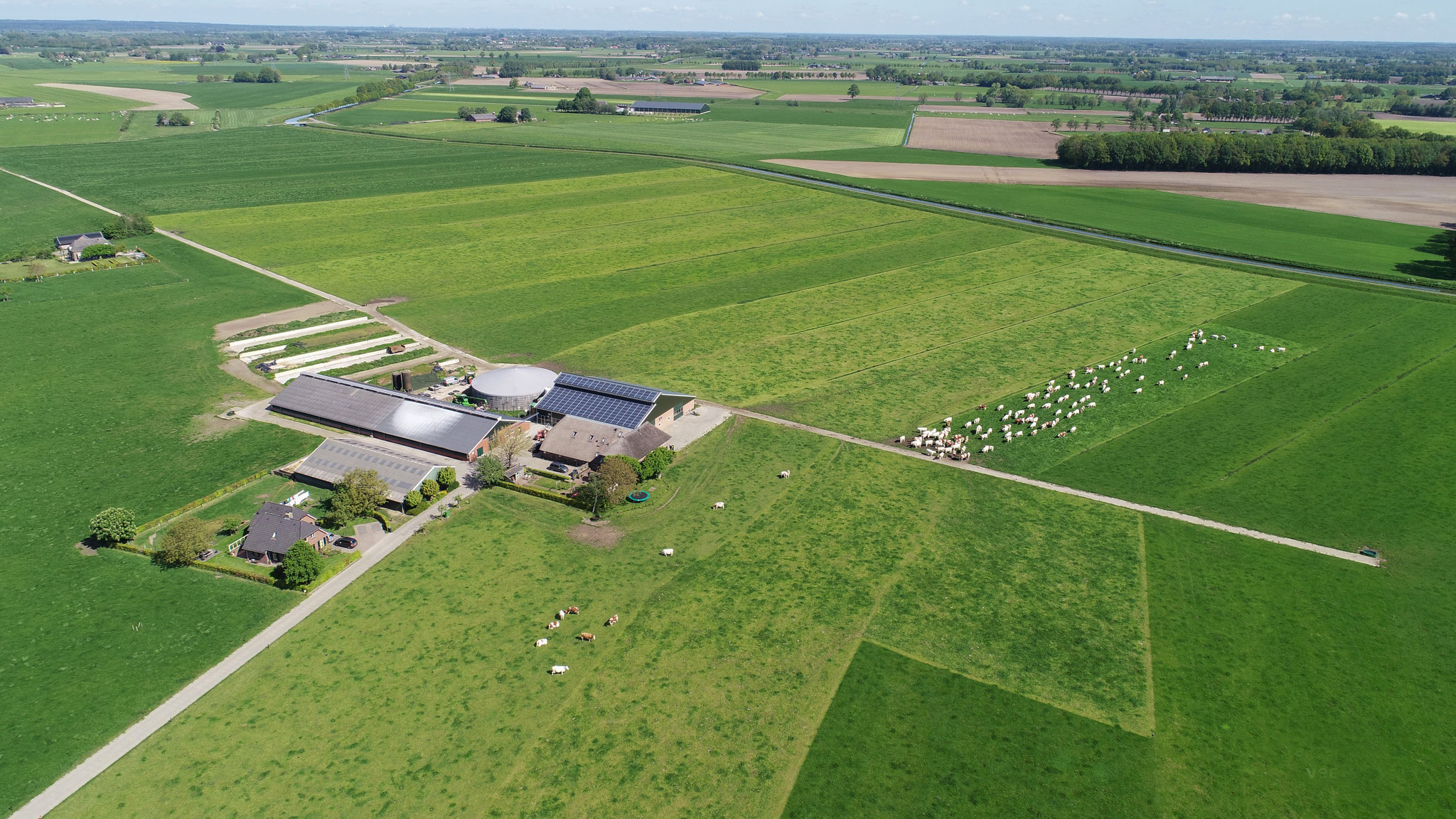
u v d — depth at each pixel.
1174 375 122.31
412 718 62.19
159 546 81.88
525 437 102.06
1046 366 125.94
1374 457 99.62
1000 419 109.31
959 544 83.38
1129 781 57.50
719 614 73.31
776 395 116.44
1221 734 61.25
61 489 92.19
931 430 106.19
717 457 99.69
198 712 62.56
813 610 73.88
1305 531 85.50
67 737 60.22
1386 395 115.50
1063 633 71.19
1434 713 63.16
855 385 119.44
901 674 66.69
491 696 64.25
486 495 92.50
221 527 84.94
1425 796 56.50
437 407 105.50
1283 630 71.62
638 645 69.62
